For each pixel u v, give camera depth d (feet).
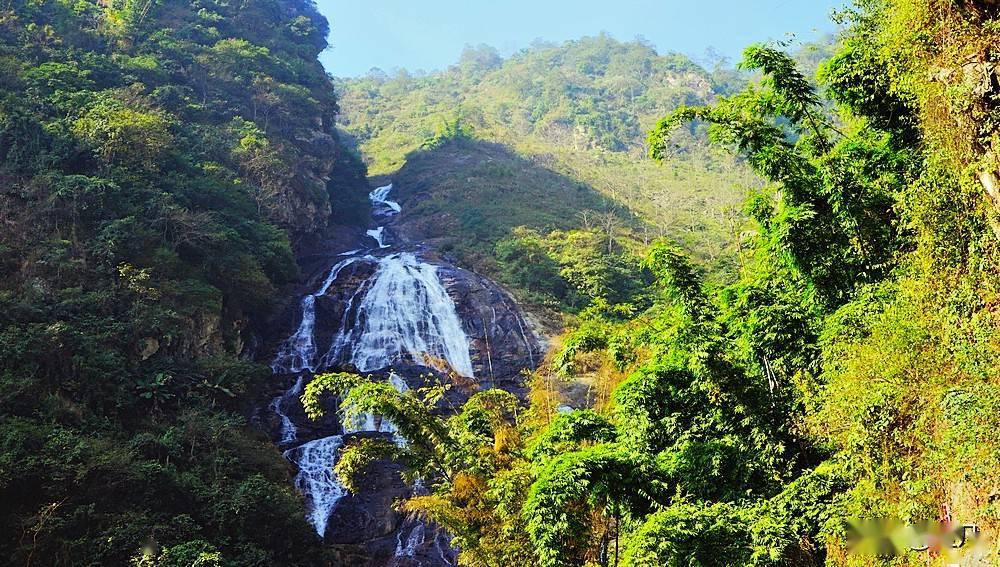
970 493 25.00
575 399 85.35
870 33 40.40
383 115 382.63
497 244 178.91
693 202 251.80
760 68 42.19
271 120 200.95
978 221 30.89
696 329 37.96
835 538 29.68
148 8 201.98
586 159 315.17
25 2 171.22
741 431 35.83
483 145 307.58
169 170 130.82
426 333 132.98
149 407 87.92
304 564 76.38
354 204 219.20
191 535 68.95
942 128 32.65
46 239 99.04
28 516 62.28
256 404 106.63
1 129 111.65
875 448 28.55
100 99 133.69
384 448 45.55
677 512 30.37
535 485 31.48
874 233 38.47
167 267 106.01
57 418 76.07
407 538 86.33
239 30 228.84
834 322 34.99
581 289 156.25
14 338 79.92
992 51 29.99
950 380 27.40
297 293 140.77
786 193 40.93
